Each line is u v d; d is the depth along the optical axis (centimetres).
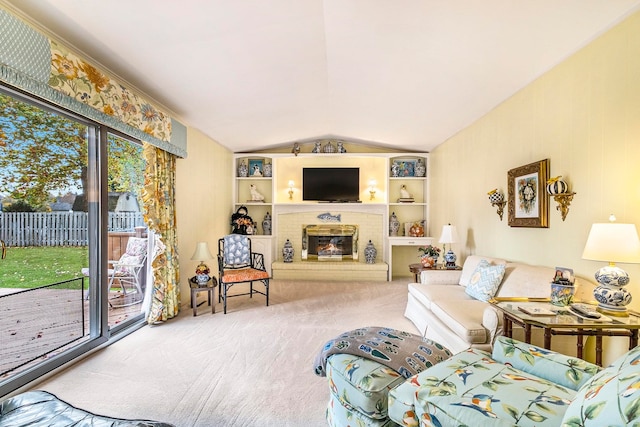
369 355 172
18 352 216
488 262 321
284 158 654
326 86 364
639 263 190
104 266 283
